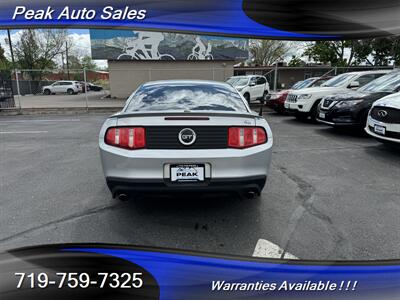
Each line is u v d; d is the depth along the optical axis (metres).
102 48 20.56
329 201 3.48
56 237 2.74
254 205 3.38
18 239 2.70
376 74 9.42
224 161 2.61
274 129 8.59
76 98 22.39
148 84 3.76
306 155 5.58
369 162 5.08
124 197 2.74
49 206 3.39
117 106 15.63
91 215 3.16
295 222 2.99
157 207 3.34
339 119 7.16
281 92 11.89
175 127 2.61
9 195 3.73
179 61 21.06
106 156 2.66
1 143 6.99
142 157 2.57
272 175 4.43
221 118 2.67
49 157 5.64
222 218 3.08
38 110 13.95
